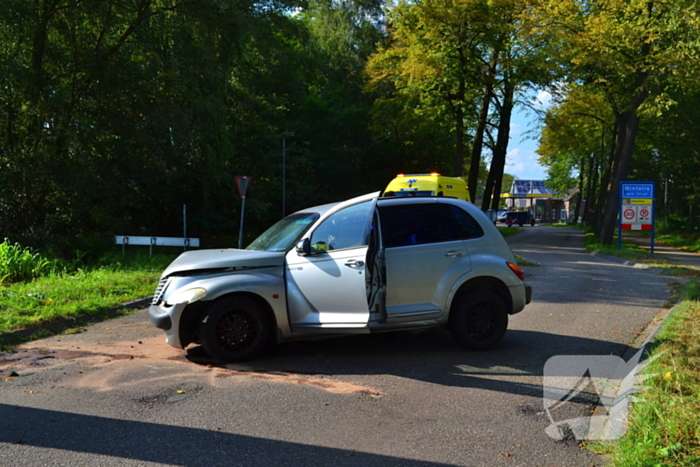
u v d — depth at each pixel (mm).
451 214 7148
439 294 6832
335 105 49781
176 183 27766
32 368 6211
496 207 38094
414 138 47188
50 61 20328
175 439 4230
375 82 36156
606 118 35562
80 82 21078
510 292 7180
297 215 7434
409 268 6754
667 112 29281
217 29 23000
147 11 21375
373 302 6516
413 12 30141
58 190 20516
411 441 4191
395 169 50688
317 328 6551
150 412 4820
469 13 29266
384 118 38688
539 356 6781
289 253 6730
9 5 17812
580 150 47781
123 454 3963
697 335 6949
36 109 19672
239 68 31844
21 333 7805
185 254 7336
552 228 66500
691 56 22516
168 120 21703
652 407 4258
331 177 45062
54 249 19453
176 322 6391
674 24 22516
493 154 37688
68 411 4844
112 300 10148
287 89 43094
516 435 4301
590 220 60312
